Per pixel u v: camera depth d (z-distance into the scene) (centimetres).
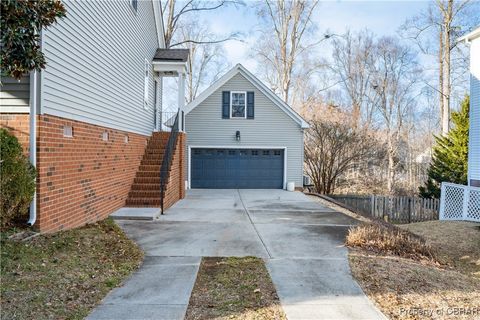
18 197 541
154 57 1488
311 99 3167
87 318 375
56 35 637
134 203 1073
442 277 564
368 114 3359
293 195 1588
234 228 838
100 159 868
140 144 1262
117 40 995
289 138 1905
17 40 465
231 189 1845
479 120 1301
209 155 1886
